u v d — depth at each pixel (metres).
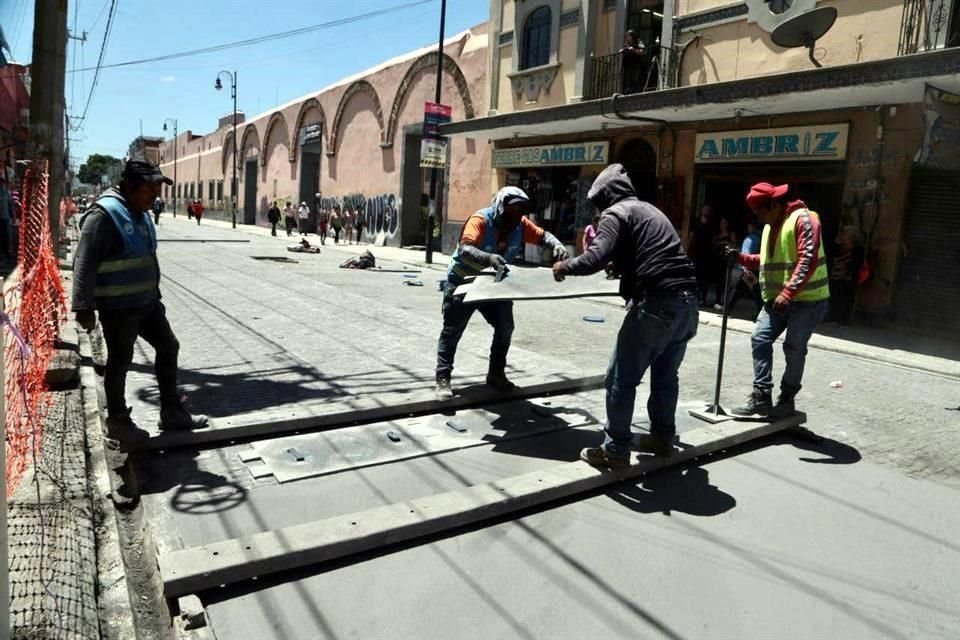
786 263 4.95
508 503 3.68
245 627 2.70
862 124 11.61
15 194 16.36
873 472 4.62
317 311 10.08
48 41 7.61
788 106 12.01
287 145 41.09
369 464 4.32
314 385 5.88
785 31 11.71
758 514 3.88
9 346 4.32
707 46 14.35
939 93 9.53
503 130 18.05
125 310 4.09
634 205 4.04
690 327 4.04
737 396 6.41
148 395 5.42
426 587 3.02
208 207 60.47
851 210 11.82
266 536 3.16
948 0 10.32
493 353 5.70
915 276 11.06
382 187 29.48
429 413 5.38
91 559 3.06
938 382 7.82
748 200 5.07
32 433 3.94
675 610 2.92
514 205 5.09
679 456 4.49
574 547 3.43
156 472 4.10
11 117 17.75
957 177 10.51
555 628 2.77
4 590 1.95
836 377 7.73
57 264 7.99
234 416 4.87
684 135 14.89
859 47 11.69
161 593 2.91
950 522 3.87
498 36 20.45
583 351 8.20
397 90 27.67
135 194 4.04
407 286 14.26
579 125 16.22
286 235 36.00
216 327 8.47
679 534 3.60
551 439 4.93
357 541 3.21
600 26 17.17
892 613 2.95
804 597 3.05
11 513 3.34
